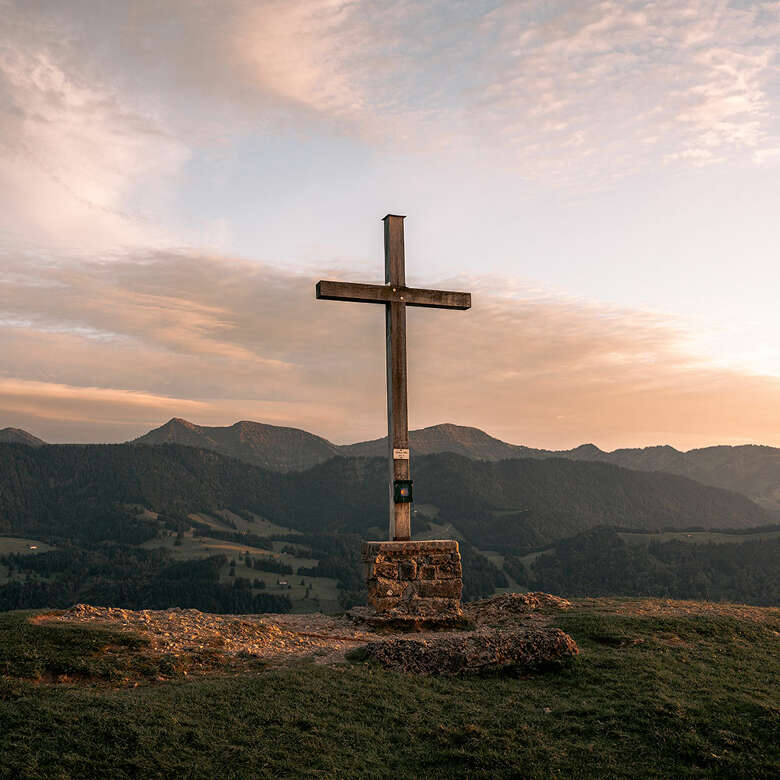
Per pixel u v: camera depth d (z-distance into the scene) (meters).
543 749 7.62
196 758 6.82
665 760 7.49
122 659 9.34
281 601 157.75
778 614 14.64
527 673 10.26
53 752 6.57
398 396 14.95
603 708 8.76
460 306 15.70
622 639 11.91
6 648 9.09
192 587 165.25
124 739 6.95
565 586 164.38
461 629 12.84
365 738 7.66
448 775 7.04
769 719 8.34
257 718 7.78
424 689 9.25
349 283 14.84
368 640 11.91
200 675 9.25
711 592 146.38
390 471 14.65
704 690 9.45
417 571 13.61
